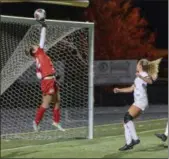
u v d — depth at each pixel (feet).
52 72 58.18
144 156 50.80
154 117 91.86
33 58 62.03
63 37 65.46
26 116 80.64
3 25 67.87
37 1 66.44
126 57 126.82
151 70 54.03
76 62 78.64
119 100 114.83
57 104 60.18
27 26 67.26
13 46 67.62
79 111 83.56
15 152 53.42
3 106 83.92
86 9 127.13
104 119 89.30
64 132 68.90
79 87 83.10
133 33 129.18
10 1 65.98
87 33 69.10
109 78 106.11
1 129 71.10
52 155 51.49
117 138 63.87
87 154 51.98
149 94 120.78
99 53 124.47
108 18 126.41
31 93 81.82
